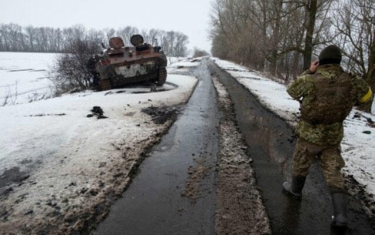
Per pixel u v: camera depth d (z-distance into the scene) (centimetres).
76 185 416
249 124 775
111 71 1280
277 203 384
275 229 331
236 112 917
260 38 2775
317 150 341
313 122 335
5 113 830
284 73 2800
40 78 3008
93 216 348
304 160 363
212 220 343
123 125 716
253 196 397
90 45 1681
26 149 540
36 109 884
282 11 1981
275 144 615
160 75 1395
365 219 357
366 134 715
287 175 466
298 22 1912
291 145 612
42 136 610
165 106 970
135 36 1416
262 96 1245
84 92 1401
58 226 328
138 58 1310
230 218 347
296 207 376
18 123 704
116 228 328
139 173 466
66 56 1664
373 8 1244
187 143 606
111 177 444
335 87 316
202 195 400
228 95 1241
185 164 501
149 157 531
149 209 365
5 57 7400
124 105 962
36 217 343
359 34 1348
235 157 534
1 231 318
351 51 1439
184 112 888
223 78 1983
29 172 454
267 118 848
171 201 384
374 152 572
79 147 557
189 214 355
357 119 933
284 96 1302
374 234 331
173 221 341
